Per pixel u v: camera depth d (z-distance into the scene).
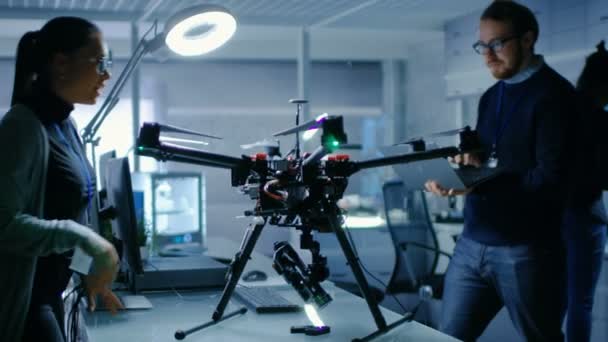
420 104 6.24
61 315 1.63
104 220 1.99
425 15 4.40
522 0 4.11
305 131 1.48
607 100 3.18
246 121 5.95
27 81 1.55
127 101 4.91
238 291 2.04
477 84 4.57
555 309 2.21
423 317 3.98
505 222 2.24
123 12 3.69
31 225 1.36
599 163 3.02
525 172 2.21
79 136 1.74
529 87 2.28
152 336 1.58
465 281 2.38
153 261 2.36
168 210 3.11
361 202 5.66
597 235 3.08
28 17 3.56
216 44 2.16
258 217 1.54
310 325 1.63
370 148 6.46
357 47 6.11
